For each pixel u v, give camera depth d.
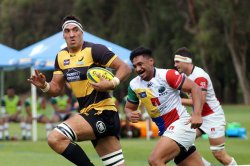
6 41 164.62
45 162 36.12
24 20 163.62
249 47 142.00
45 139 55.78
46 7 162.25
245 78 137.88
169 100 21.53
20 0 159.88
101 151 21.84
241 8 128.88
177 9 143.75
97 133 21.14
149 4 148.50
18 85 165.00
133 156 39.22
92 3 150.75
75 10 154.25
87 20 155.75
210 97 27.91
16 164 35.12
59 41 54.12
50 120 56.06
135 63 21.39
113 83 20.84
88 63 21.34
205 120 27.97
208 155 38.69
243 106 131.12
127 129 56.16
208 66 143.00
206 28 129.00
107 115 21.27
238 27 129.88
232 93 157.62
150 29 148.38
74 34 21.39
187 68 27.75
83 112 21.38
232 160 28.16
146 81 21.59
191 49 137.12
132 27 151.00
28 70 159.62
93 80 20.94
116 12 151.88
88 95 21.28
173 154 21.28
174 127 21.36
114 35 151.50
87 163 20.92
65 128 20.75
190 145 21.66
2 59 55.09
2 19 163.25
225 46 134.38
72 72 21.48
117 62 21.38
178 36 143.75
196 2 135.12
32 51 54.06
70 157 20.73
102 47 21.42
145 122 57.66
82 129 20.88
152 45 149.12
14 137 55.34
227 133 54.62
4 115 55.94
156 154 21.09
